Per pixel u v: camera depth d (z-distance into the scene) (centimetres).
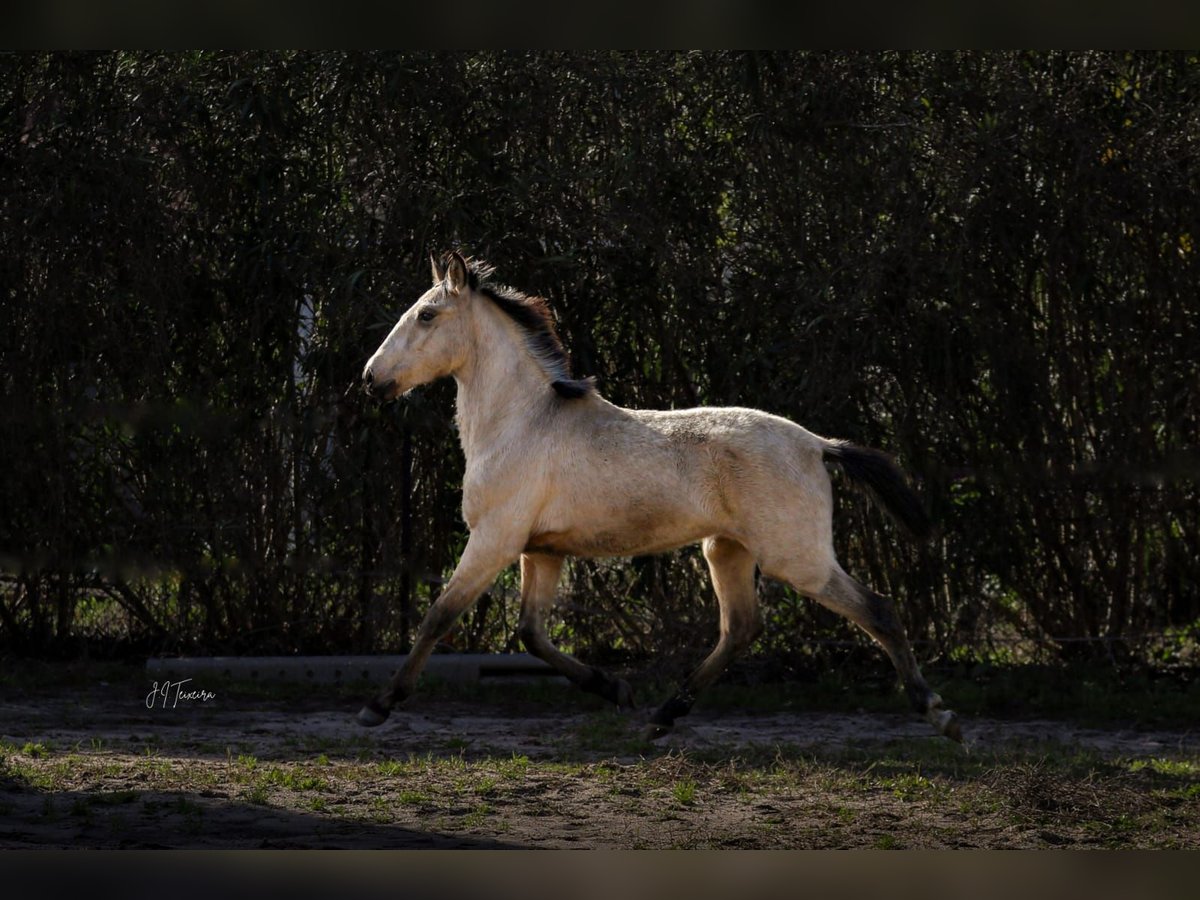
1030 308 3111
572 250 3077
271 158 3161
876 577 3212
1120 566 3200
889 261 3000
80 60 3139
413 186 3105
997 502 3159
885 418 3156
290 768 2166
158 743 2412
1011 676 3144
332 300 3123
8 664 3250
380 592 3294
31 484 3269
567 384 2400
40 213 3106
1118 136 3044
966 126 3039
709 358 3156
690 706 2481
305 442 3212
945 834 1805
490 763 2255
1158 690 3069
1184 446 3131
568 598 3284
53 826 1709
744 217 3145
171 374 3253
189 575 3306
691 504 2334
